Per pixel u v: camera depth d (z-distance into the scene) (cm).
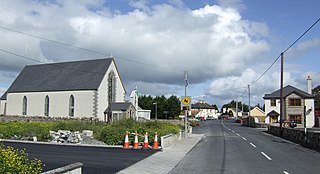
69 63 7388
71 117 6550
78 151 1911
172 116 9681
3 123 3384
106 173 1236
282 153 2066
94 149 2048
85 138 2572
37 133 2683
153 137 2422
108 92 6775
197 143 2800
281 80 4125
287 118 7100
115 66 7012
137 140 2205
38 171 766
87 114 6500
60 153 1786
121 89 7138
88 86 6575
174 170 1380
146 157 1739
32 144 2277
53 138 2578
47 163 1398
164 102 9731
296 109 7062
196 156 1880
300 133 2833
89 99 6519
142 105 9925
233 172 1330
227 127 6538
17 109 7388
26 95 7306
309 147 2478
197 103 17500
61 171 807
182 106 3353
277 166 1502
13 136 2689
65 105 6762
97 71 6812
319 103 7831
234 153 2048
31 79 7581
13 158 710
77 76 6981
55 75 7319
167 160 1684
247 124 7519
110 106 6600
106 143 2453
